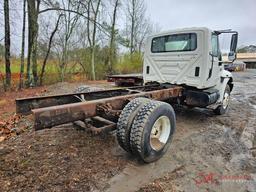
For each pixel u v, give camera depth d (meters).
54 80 14.88
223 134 4.41
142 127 2.81
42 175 2.65
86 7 14.31
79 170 2.80
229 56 5.23
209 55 4.64
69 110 2.59
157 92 4.02
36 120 2.27
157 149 3.11
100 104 3.02
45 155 3.15
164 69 5.28
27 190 2.37
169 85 5.06
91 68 17.77
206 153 3.51
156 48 5.41
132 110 2.94
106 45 19.95
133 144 2.84
